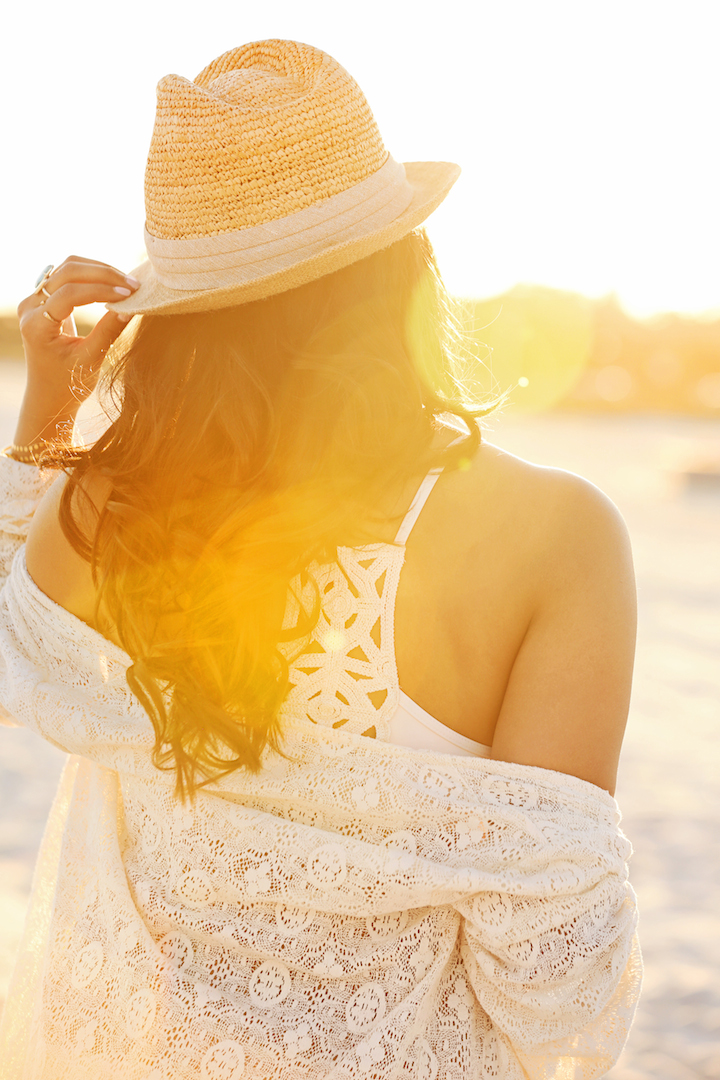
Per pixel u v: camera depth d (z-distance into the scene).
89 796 1.34
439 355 1.19
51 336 1.34
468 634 1.12
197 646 1.12
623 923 1.09
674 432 53.06
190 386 1.14
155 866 1.20
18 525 1.39
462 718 1.14
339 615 1.13
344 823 1.13
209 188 1.11
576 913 1.06
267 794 1.14
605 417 65.75
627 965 1.12
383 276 1.13
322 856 1.10
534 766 1.09
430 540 1.12
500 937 1.08
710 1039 3.12
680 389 81.44
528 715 1.11
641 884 4.37
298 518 1.09
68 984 1.19
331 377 1.08
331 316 1.12
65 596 1.27
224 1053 1.09
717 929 3.95
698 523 19.59
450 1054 1.12
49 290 1.34
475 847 1.08
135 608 1.16
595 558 1.11
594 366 80.12
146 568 1.15
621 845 1.09
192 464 1.12
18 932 3.36
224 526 1.09
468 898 1.10
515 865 1.07
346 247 1.07
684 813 5.26
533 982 1.06
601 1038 1.11
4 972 3.05
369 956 1.12
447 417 1.22
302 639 1.14
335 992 1.12
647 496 23.61
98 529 1.21
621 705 1.12
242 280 1.11
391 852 1.08
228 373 1.12
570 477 1.15
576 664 1.10
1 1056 1.34
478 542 1.12
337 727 1.14
